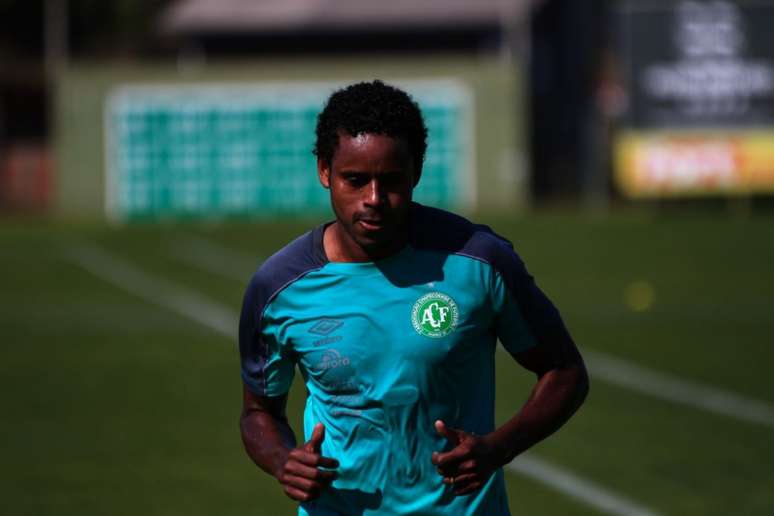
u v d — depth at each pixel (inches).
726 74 3895.2
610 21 5915.4
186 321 2073.1
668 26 3905.0
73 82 4379.9
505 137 4362.7
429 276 514.3
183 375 1620.3
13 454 1208.2
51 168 4790.8
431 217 524.1
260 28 5497.1
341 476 530.0
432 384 515.5
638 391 1505.9
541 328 530.9
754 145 3902.6
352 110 494.0
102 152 4382.4
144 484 1095.6
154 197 4365.2
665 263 2805.1
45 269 2787.9
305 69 4315.9
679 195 3956.7
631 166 3956.7
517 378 1594.5
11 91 5895.7
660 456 1189.7
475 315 516.7
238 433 1295.5
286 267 525.0
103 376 1615.4
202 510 1015.6
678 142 3932.1
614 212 4269.2
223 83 4323.3
